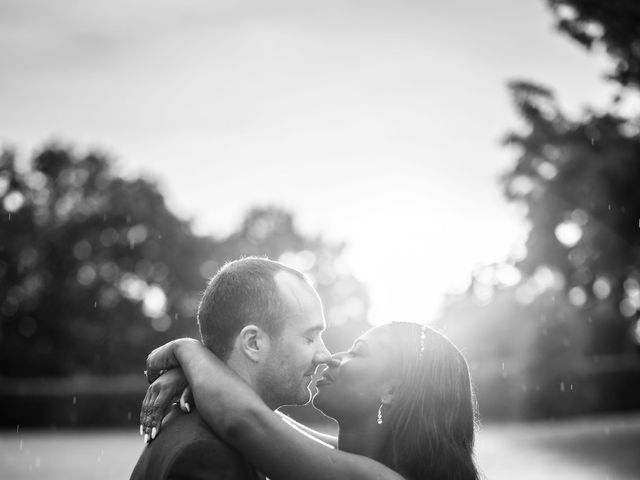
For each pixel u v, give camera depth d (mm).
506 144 26266
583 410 33000
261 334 3438
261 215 69750
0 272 57156
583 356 36000
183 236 59688
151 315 59469
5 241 57312
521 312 35688
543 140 25484
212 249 61844
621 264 27094
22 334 56719
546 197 26625
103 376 56625
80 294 56781
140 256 58312
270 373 3447
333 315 70312
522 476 14594
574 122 25609
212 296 3514
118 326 57312
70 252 57469
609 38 19125
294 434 3389
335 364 3936
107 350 56812
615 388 33688
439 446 3789
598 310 31969
